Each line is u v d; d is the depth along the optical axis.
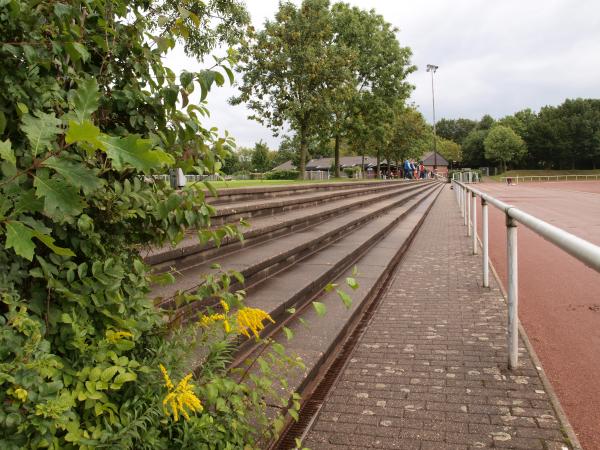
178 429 2.01
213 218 6.41
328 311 5.07
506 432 2.92
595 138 109.81
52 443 1.48
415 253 9.89
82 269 1.78
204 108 2.11
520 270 7.99
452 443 2.82
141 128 2.14
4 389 1.40
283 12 28.52
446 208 22.25
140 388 1.88
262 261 5.38
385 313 5.59
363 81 40.75
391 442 2.85
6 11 1.59
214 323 2.47
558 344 4.46
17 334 1.49
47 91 1.69
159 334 2.25
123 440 1.66
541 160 121.38
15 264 1.57
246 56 27.31
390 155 65.38
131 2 2.10
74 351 1.77
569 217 15.99
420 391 3.53
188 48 9.52
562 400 3.37
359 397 3.44
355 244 8.53
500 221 16.22
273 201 8.98
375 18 40.78
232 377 3.22
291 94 29.34
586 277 7.27
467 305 5.86
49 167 1.44
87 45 2.00
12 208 1.46
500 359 4.10
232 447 2.24
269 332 4.29
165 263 4.48
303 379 3.36
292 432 2.98
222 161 2.33
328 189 15.38
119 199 1.95
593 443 2.80
